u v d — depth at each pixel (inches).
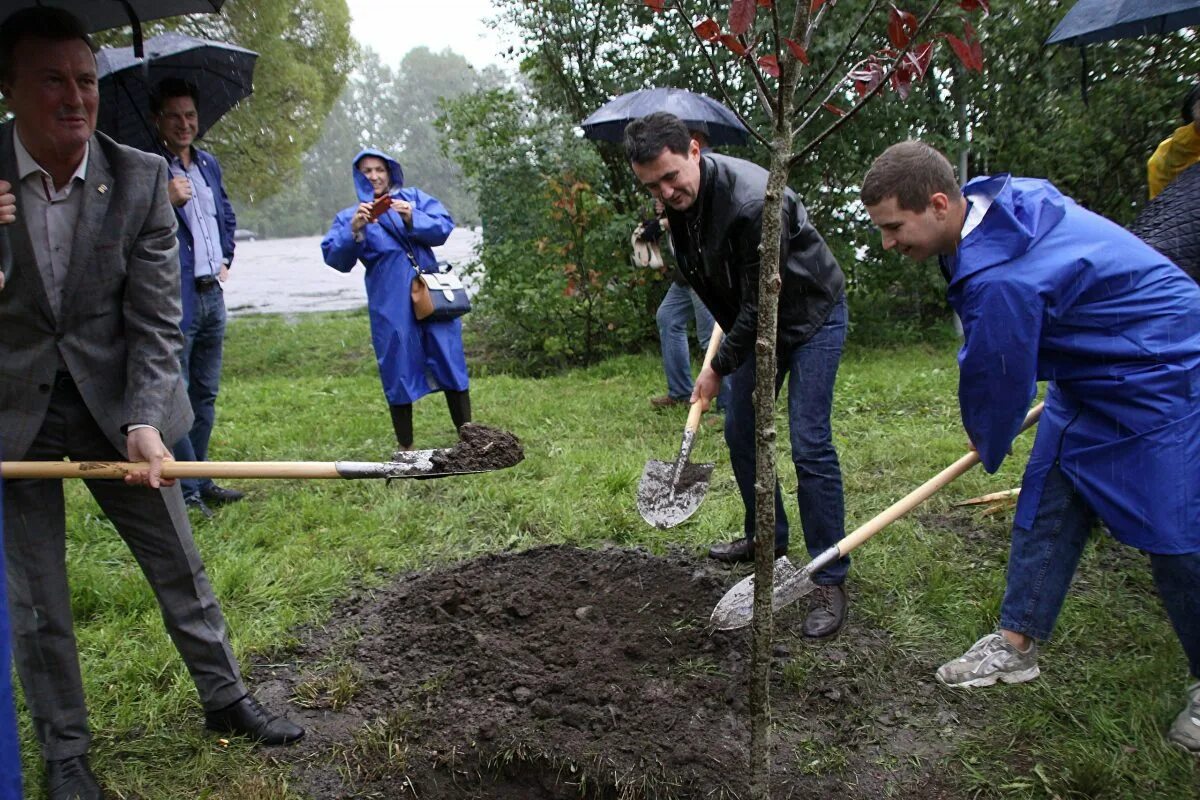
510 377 346.9
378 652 135.7
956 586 148.7
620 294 367.9
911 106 322.0
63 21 91.7
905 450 217.2
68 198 99.6
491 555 167.5
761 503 85.1
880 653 131.3
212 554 173.3
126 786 108.7
